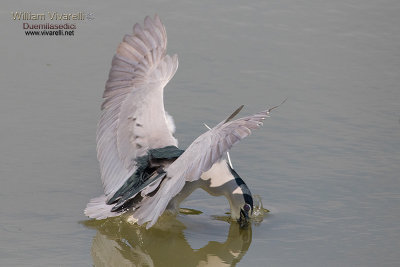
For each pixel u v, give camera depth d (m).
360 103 14.78
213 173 11.16
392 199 11.55
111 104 10.30
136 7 18.19
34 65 15.23
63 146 12.56
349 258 9.94
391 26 18.48
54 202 11.05
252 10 18.75
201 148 9.16
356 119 14.12
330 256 9.99
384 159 12.73
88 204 10.49
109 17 17.53
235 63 16.08
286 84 15.35
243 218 11.09
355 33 18.02
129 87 10.40
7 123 13.11
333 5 19.47
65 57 15.66
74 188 11.45
